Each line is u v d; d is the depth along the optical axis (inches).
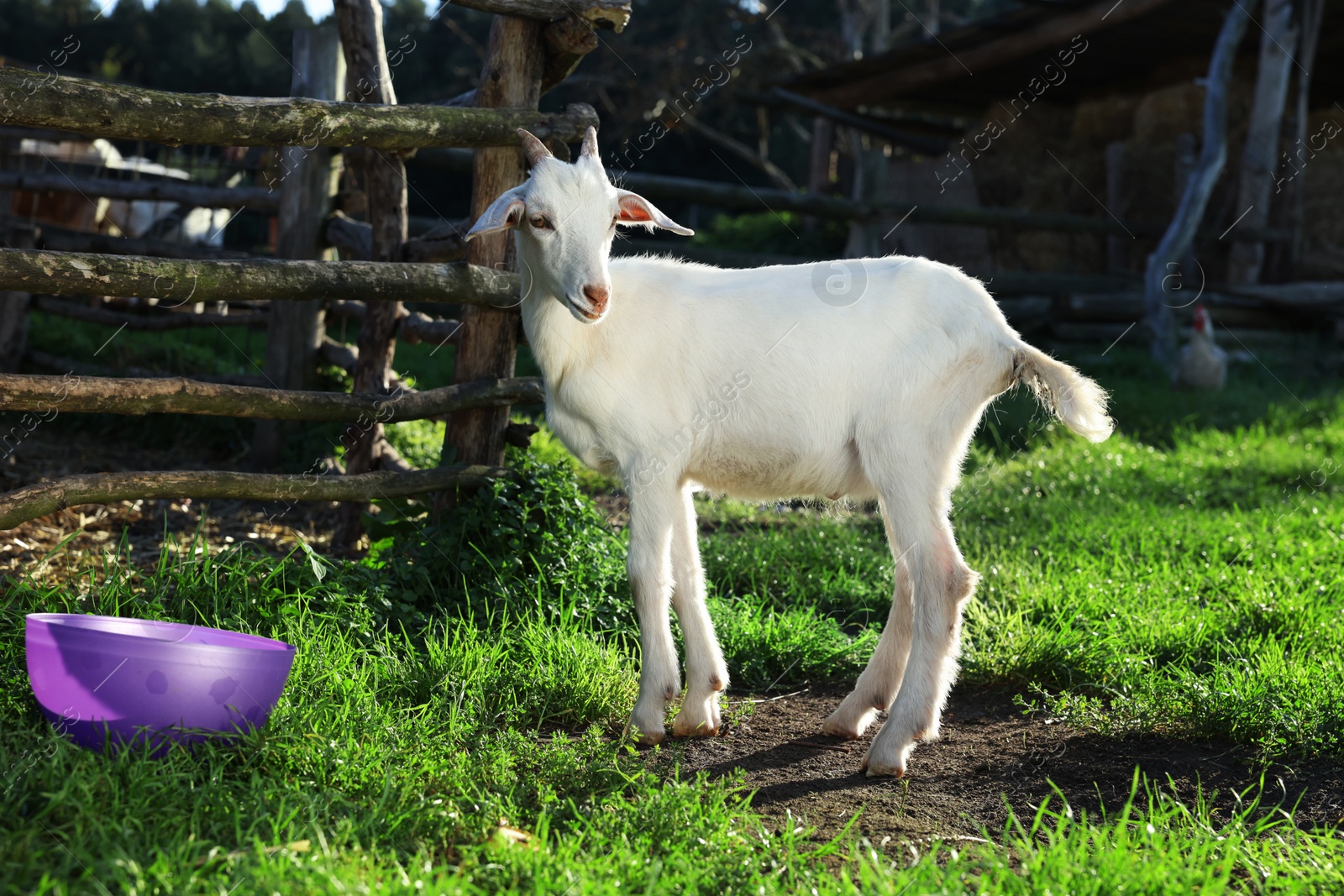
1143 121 591.5
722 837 103.2
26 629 115.5
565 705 146.2
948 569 135.3
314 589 160.7
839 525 246.1
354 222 252.2
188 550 169.6
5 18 1219.2
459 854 101.7
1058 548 219.9
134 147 604.7
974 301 141.6
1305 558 207.6
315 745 115.1
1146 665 160.7
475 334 191.3
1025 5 490.3
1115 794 128.2
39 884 82.9
